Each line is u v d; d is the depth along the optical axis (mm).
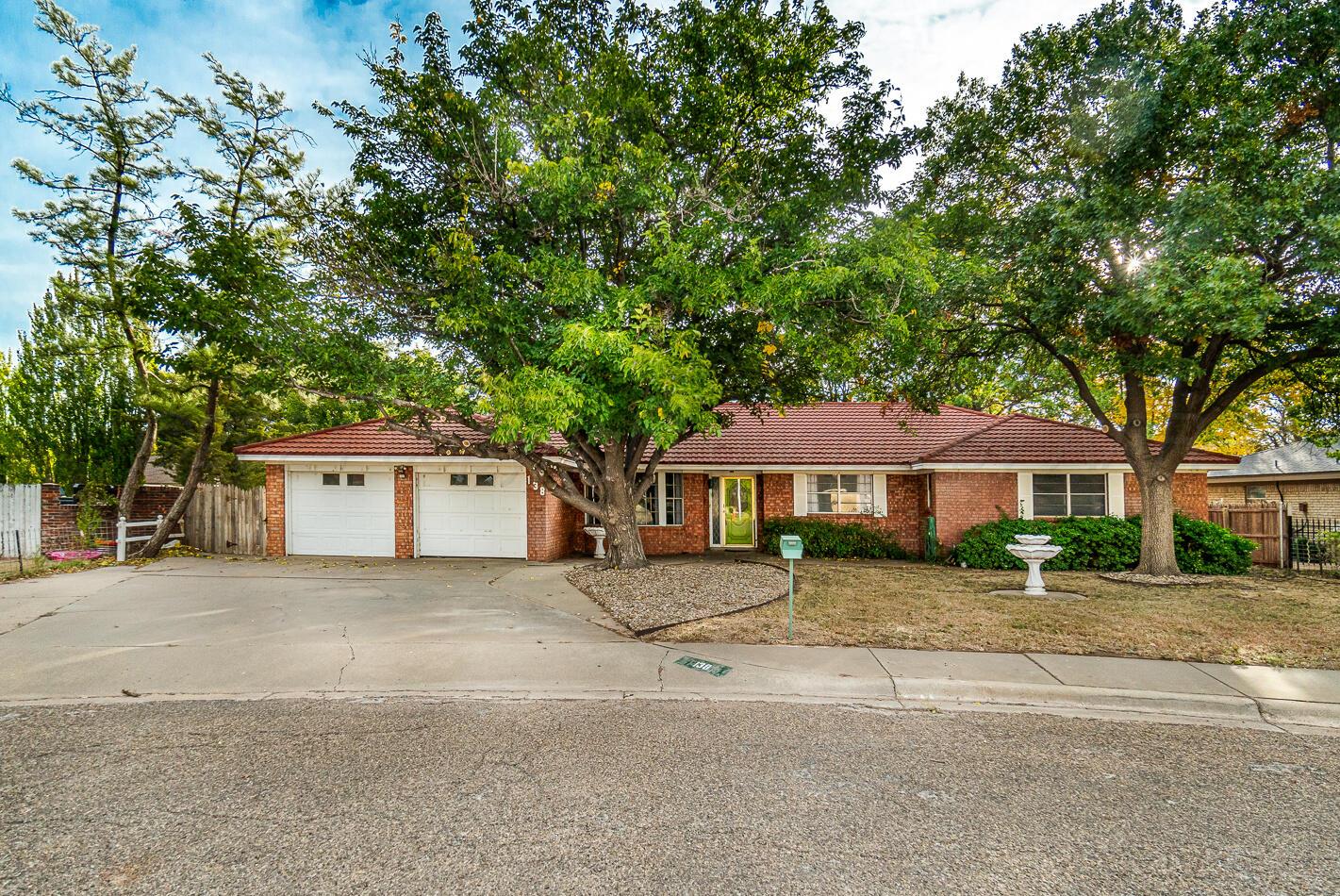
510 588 10242
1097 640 7098
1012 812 3572
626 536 11250
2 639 7102
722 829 3359
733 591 9422
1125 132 9555
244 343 9039
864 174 9594
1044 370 14914
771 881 2906
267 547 14641
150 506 15688
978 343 11984
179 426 15680
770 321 8969
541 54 8617
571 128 8203
